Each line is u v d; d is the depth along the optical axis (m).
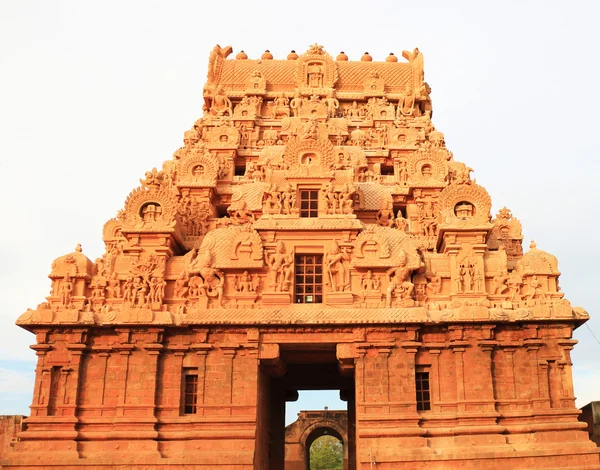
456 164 47.97
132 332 35.16
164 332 35.25
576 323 35.62
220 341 35.06
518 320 34.50
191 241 41.84
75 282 36.66
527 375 34.66
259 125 53.16
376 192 43.72
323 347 35.97
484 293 36.12
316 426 63.28
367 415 33.66
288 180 38.97
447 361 34.97
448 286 36.91
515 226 42.62
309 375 45.97
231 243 36.75
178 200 44.50
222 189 46.22
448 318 34.69
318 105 52.22
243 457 32.78
